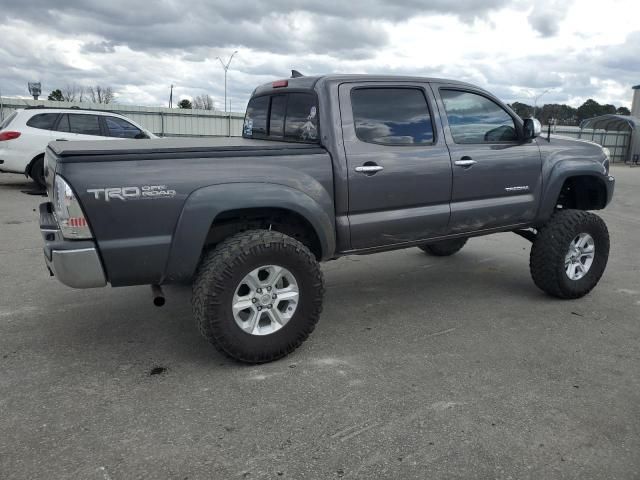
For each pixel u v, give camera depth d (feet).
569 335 13.53
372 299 16.34
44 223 11.10
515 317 14.80
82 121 36.22
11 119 34.83
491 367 11.67
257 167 11.25
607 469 8.23
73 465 8.19
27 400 10.09
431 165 13.53
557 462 8.39
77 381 10.87
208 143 12.30
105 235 10.10
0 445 8.66
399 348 12.66
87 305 15.33
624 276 19.06
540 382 10.98
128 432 9.08
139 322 14.11
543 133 18.29
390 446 8.74
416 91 13.55
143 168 10.21
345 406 9.98
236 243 10.96
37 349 12.37
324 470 8.14
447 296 16.65
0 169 34.42
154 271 10.60
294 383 10.85
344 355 12.24
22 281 17.40
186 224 10.55
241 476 8.00
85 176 9.82
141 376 11.12
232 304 10.95
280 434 9.07
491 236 25.94
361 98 12.75
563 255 15.52
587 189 17.89
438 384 10.86
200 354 12.21
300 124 13.24
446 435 9.05
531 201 15.58
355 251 13.04
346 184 12.34
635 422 9.54
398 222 13.28
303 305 11.73
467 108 14.48
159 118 79.87
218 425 9.32
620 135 110.32
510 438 8.99
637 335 13.58
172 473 8.05
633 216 33.88
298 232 12.74
